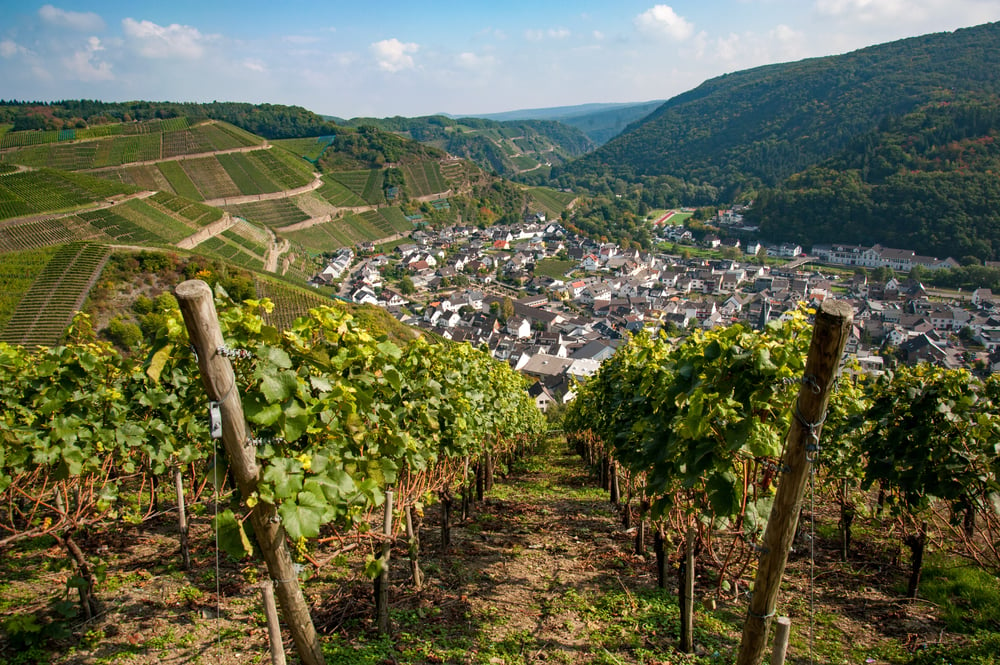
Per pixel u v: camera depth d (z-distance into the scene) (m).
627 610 6.97
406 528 7.23
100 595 6.88
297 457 3.95
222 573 7.66
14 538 6.04
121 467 8.33
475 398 10.06
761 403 3.90
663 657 5.80
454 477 10.27
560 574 8.33
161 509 10.30
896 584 7.75
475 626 6.55
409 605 6.99
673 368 5.43
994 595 6.84
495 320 86.00
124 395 7.20
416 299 101.00
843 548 8.86
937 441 6.25
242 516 3.77
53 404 6.01
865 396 8.98
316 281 96.25
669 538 6.54
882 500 8.21
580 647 6.05
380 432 5.82
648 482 5.29
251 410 3.51
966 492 6.04
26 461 6.37
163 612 6.54
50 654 5.68
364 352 4.94
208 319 3.05
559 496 15.43
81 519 6.80
